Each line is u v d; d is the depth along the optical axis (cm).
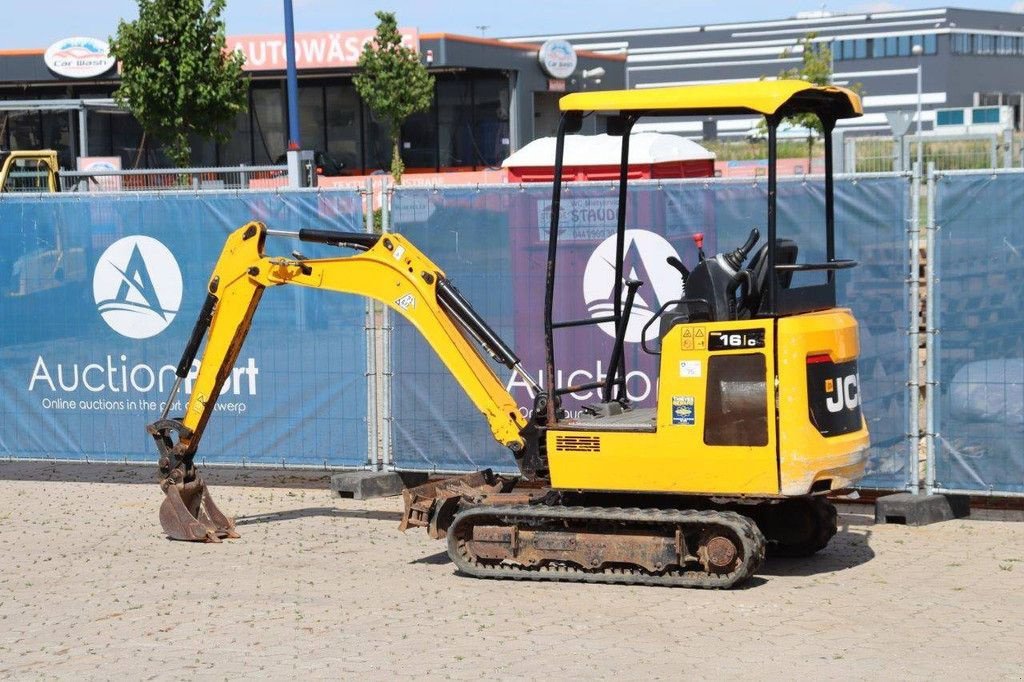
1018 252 941
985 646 672
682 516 782
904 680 621
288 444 1125
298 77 4225
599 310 1045
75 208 1152
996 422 955
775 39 9306
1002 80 9200
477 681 632
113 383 1161
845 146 1791
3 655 702
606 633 708
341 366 1106
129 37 2788
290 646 700
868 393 984
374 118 4244
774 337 771
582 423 827
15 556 923
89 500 1123
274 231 951
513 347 1064
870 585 799
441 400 1086
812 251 987
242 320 955
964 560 859
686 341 791
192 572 870
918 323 972
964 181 949
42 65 4125
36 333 1172
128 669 672
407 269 888
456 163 4284
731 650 672
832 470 784
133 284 1147
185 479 977
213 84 2841
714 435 784
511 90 4231
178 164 2889
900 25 8888
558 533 816
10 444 1184
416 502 880
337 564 884
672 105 777
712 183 1014
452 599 787
